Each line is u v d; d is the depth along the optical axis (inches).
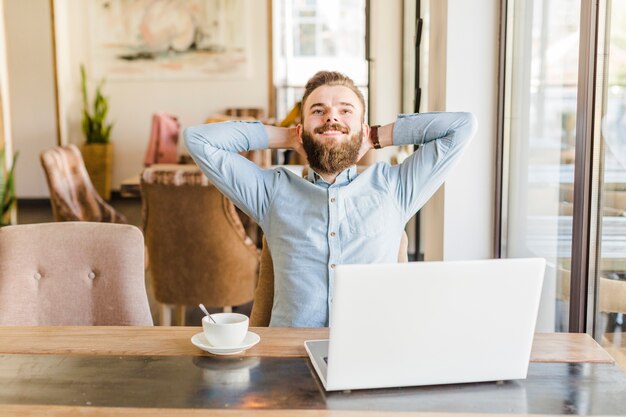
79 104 339.6
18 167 326.3
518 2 108.4
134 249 77.1
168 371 52.2
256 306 79.6
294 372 51.9
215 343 55.6
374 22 220.4
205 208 128.2
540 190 101.4
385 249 70.2
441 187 118.1
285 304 70.1
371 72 226.1
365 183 71.6
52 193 142.6
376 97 216.2
